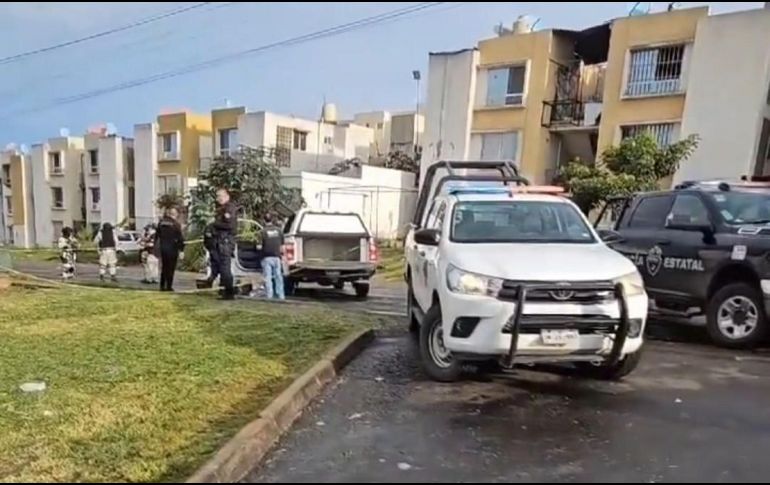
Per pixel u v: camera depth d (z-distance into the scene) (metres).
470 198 6.70
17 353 6.25
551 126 23.67
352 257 12.93
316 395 5.28
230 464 3.64
